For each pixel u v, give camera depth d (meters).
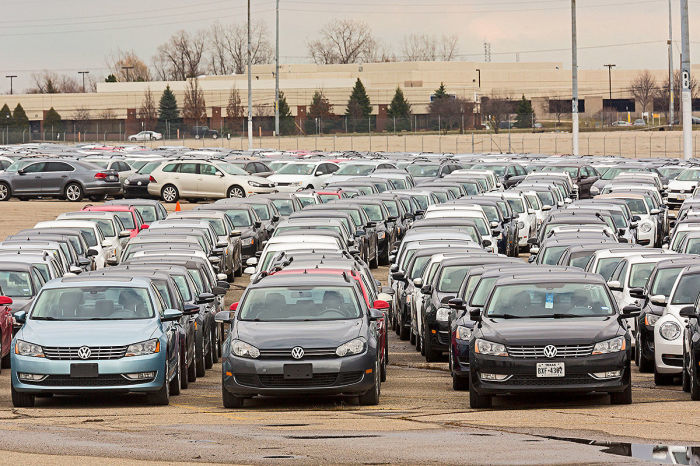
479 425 30.95
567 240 61.78
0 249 55.97
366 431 30.12
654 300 41.06
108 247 71.12
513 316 35.75
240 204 87.19
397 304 59.25
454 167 142.38
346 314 36.62
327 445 27.75
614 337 33.91
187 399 38.47
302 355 34.19
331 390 34.25
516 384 33.66
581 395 37.47
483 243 70.12
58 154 165.50
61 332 35.81
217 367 49.47
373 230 85.31
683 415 32.12
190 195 127.06
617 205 82.69
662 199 109.38
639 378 42.72
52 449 27.70
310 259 49.06
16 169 127.75
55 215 111.56
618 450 26.31
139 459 26.20
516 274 38.16
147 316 37.69
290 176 132.12
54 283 39.09
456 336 39.31
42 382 35.25
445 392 39.56
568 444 27.31
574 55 184.12
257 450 27.14
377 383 35.91
